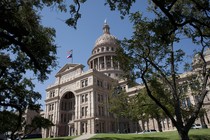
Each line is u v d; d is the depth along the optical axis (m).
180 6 19.11
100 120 67.69
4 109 26.27
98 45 110.00
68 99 82.94
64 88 80.62
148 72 22.98
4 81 24.09
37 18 20.81
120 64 22.06
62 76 84.62
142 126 72.31
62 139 43.69
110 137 36.44
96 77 73.88
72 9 15.46
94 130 63.72
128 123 76.12
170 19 14.09
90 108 67.81
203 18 17.52
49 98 83.19
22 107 25.48
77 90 74.06
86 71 74.62
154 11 20.83
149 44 20.48
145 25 19.73
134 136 36.28
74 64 82.25
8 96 24.39
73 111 78.56
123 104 56.00
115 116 73.50
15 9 17.73
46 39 21.22
